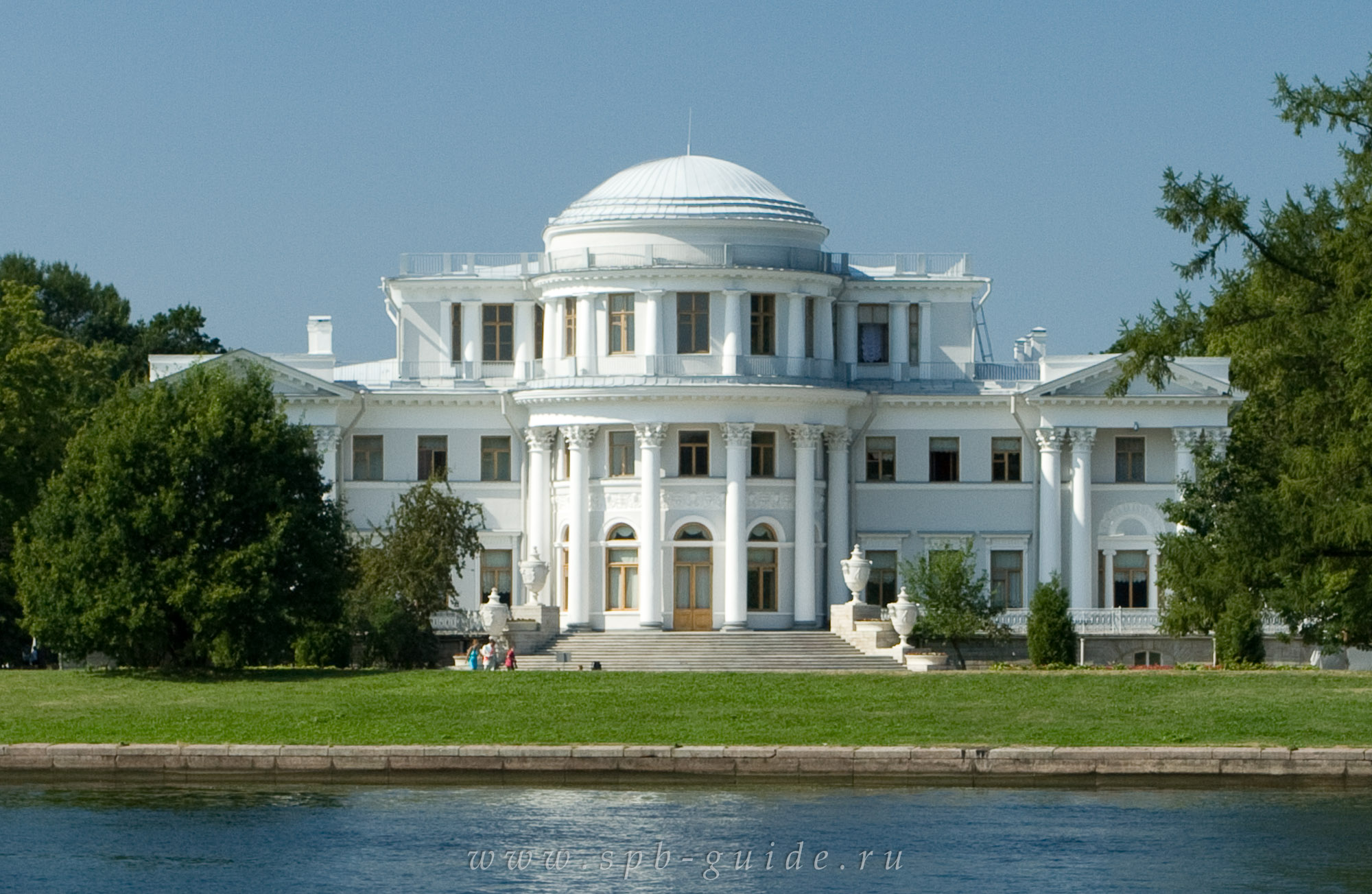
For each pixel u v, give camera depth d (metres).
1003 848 93.62
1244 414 166.50
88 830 97.06
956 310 199.25
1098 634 179.62
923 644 177.62
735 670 160.25
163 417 144.62
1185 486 161.25
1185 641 179.62
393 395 192.38
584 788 107.06
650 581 182.75
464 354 198.25
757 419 184.12
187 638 145.12
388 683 138.25
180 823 98.50
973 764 110.12
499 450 194.38
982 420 193.88
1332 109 115.44
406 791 106.50
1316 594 127.00
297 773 111.06
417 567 174.88
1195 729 118.69
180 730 119.62
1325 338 115.25
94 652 154.75
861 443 194.00
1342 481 116.50
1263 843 94.44
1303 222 116.94
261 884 87.88
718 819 99.44
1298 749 110.19
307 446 151.38
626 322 186.38
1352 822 98.88
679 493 184.62
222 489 143.75
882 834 96.12
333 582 147.38
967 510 193.75
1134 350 118.62
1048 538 191.25
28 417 172.00
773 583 186.00
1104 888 87.50
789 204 190.25
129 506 143.00
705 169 191.75
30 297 180.12
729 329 185.00
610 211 188.38
